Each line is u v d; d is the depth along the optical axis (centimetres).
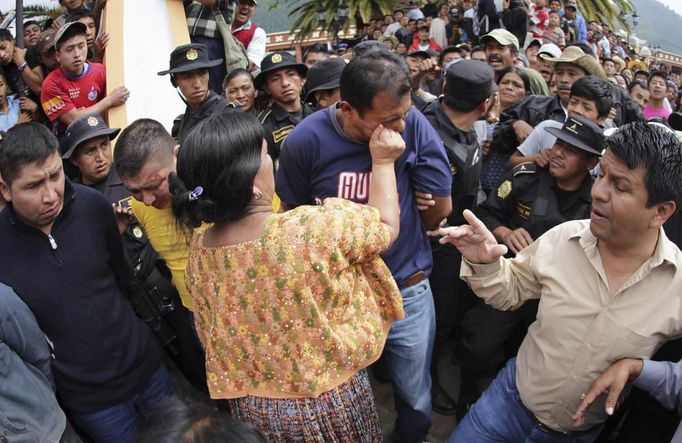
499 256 152
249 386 124
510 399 174
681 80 1488
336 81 269
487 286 161
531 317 225
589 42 1225
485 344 231
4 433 147
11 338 149
